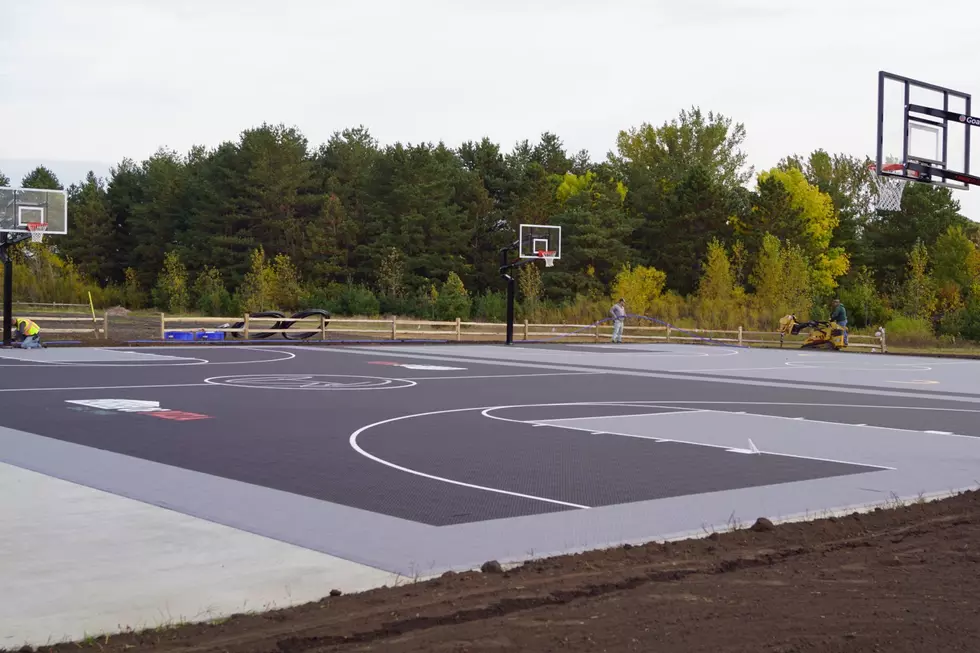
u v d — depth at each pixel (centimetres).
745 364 3344
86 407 1608
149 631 527
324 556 690
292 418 1520
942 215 8944
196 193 9069
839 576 642
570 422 1548
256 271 7350
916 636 508
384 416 1576
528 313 6425
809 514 852
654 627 525
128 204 10012
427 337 4756
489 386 2200
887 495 956
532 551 709
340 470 1062
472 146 10019
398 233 8362
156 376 2234
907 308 7038
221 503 869
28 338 3216
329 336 4606
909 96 2081
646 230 8806
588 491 962
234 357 2973
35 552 686
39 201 3269
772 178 8338
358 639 512
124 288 8938
